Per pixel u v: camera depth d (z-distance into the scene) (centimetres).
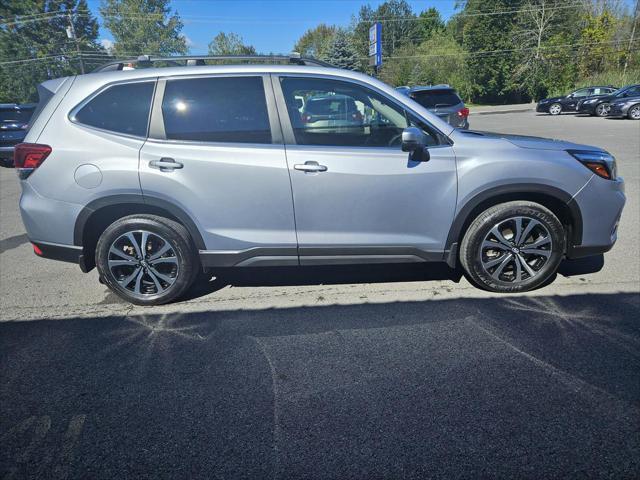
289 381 245
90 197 309
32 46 5584
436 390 233
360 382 242
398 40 7406
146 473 187
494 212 317
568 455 188
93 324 317
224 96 311
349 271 400
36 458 196
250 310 331
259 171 305
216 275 401
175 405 228
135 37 5678
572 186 313
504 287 335
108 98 313
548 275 333
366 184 308
